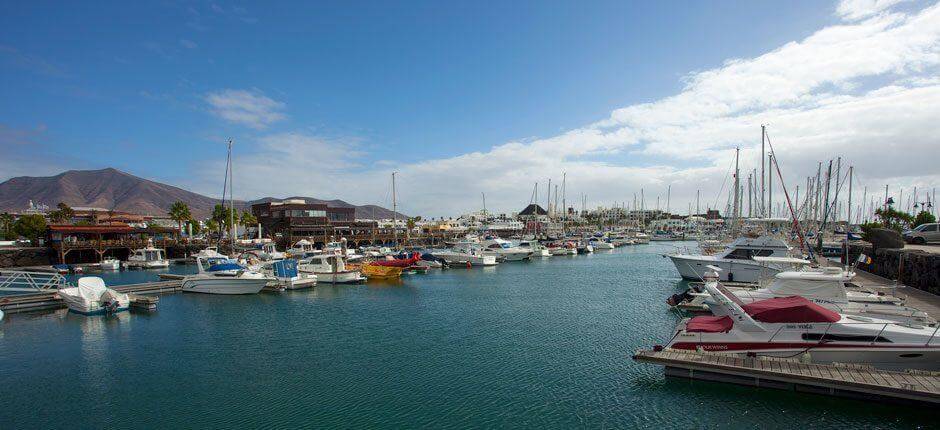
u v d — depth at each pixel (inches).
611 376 840.9
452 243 4387.3
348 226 4977.9
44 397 778.8
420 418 694.5
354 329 1213.1
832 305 912.3
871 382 648.4
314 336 1146.0
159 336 1151.0
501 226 6840.6
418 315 1379.2
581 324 1238.9
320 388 810.8
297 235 4434.1
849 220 3164.4
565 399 749.3
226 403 752.3
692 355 778.2
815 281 929.5
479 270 2610.7
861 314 893.2
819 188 2849.4
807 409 675.4
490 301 1599.4
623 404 722.8
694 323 832.3
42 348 1051.9
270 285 1788.9
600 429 649.6
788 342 756.0
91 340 1117.1
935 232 1978.3
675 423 658.2
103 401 762.8
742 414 673.6
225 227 4480.8
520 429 655.8
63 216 4431.6
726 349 789.9
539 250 3430.1
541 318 1318.9
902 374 674.8
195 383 838.5
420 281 2133.4
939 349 684.7
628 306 1476.4
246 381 845.8
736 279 1670.8
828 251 2689.5
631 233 5846.5
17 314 1398.9
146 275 2532.0
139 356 992.9
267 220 5083.7
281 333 1176.2
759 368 712.4
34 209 6127.0
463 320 1306.6
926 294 1258.6
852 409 660.7
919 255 1352.1
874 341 717.9
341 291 1830.7
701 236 4709.6
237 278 1729.8
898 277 1449.3
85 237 3262.8
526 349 1018.7
